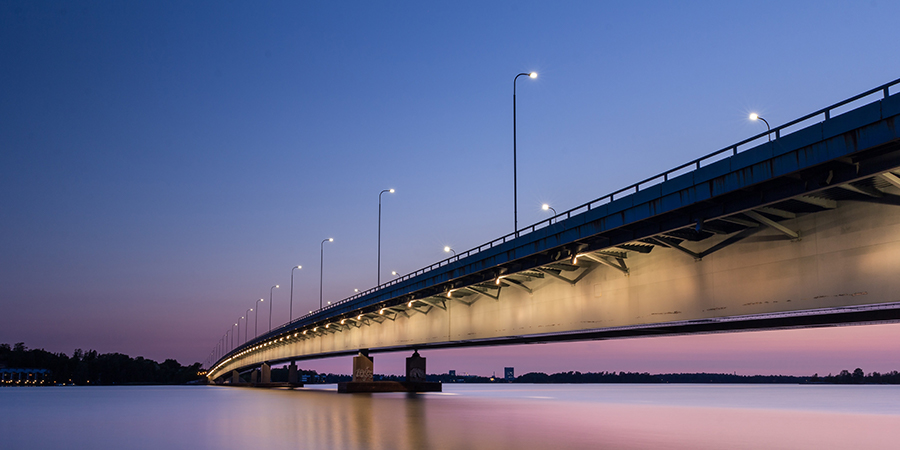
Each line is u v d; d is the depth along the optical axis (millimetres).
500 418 41031
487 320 54906
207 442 26797
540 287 47156
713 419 43438
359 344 90500
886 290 24094
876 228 24641
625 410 56156
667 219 31891
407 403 64812
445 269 55312
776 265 28625
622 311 38281
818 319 30859
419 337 69188
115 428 36188
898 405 75312
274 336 132125
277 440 26703
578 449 22953
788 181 25344
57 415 50875
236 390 161000
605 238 36719
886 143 21078
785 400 96875
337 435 28625
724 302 31203
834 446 25500
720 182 27250
